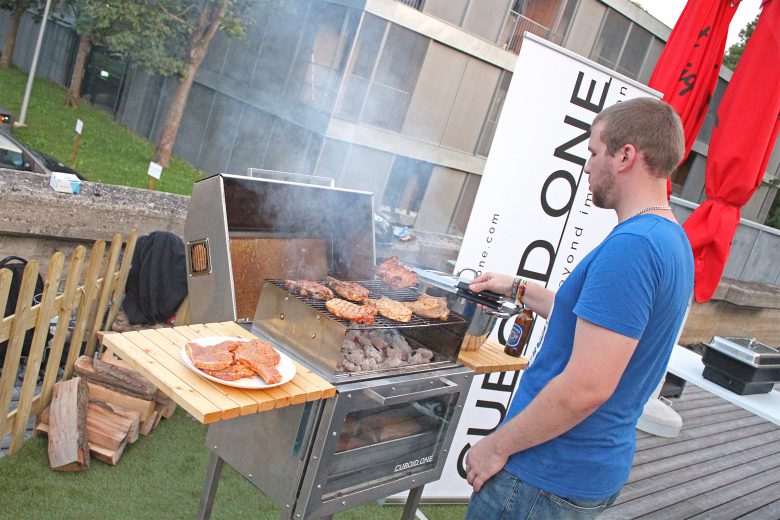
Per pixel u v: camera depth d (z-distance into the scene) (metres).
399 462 2.33
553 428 1.61
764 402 3.46
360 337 2.26
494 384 3.25
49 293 2.95
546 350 1.77
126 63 19.09
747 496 4.24
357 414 2.05
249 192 2.50
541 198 3.06
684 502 3.93
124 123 19.12
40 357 3.00
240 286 2.52
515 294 2.46
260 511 2.92
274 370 1.82
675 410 5.56
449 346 2.40
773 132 3.34
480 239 3.01
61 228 4.58
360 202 2.96
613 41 17.34
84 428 2.92
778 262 11.82
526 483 1.73
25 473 2.75
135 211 4.91
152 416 3.28
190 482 3.00
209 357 1.79
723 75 17.78
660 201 1.65
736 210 3.54
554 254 3.18
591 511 1.72
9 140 7.95
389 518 3.11
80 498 2.67
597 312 1.51
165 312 3.80
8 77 19.77
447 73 14.93
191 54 14.48
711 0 3.27
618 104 1.70
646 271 1.50
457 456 3.32
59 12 21.27
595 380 1.51
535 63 2.89
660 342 1.62
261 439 2.12
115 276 3.78
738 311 10.02
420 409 2.31
